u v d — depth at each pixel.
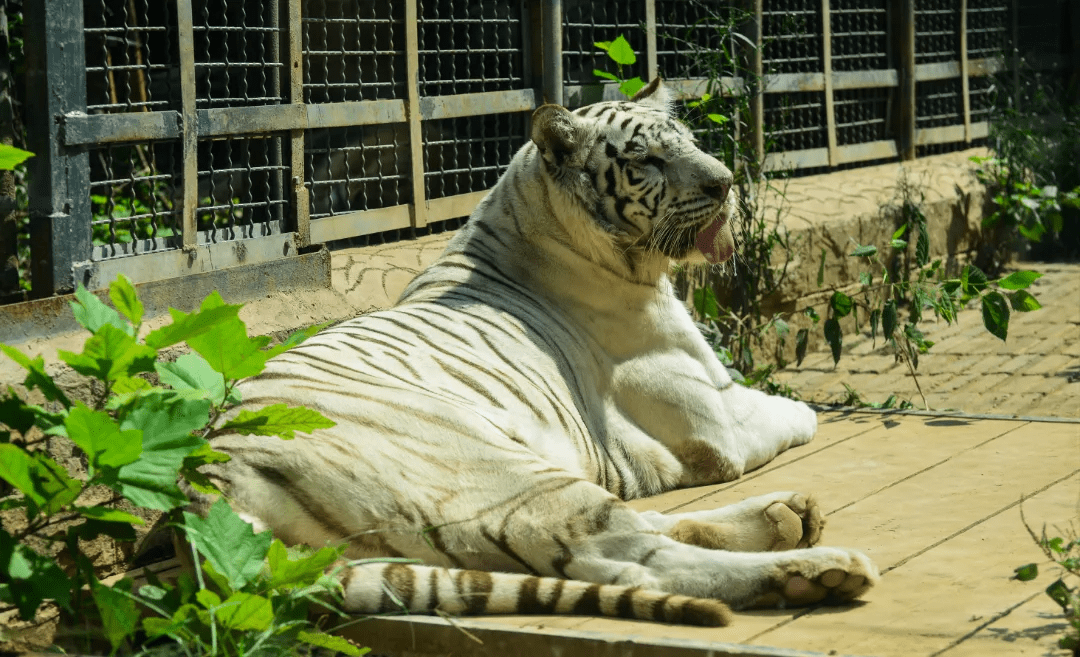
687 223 6.41
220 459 4.66
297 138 7.87
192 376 4.86
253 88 7.89
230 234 7.49
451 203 9.26
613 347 6.69
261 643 4.41
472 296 6.38
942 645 4.30
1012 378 10.08
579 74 10.54
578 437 6.14
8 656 4.79
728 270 10.12
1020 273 9.05
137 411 4.54
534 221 6.61
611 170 6.43
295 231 7.88
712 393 6.88
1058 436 7.49
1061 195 13.58
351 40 9.45
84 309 4.81
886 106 14.51
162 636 4.86
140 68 6.85
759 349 10.71
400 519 4.95
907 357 9.88
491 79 9.33
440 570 4.84
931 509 6.09
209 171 7.34
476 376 5.78
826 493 6.49
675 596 4.68
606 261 6.56
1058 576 4.98
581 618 4.75
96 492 5.94
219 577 4.52
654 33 10.41
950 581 5.03
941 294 9.57
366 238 8.88
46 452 5.68
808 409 7.81
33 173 6.30
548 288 6.61
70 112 6.33
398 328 5.90
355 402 5.20
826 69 13.14
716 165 6.39
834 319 10.06
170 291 6.82
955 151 15.67
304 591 4.59
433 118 8.95
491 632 4.59
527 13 9.63
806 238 11.30
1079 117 12.62
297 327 7.34
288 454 4.98
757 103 11.62
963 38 15.43
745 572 4.79
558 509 5.01
